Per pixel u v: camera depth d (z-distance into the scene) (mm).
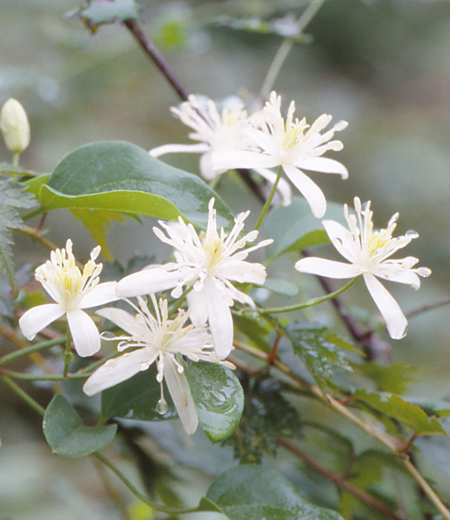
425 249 1095
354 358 438
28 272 418
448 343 900
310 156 390
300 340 401
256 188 470
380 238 383
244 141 420
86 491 658
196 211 385
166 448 455
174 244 370
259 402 420
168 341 373
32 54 945
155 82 1145
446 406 413
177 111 422
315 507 384
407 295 959
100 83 1014
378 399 400
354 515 458
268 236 424
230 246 373
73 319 370
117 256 890
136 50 1021
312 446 467
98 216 414
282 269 578
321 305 565
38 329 368
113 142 395
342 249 383
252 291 446
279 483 388
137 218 396
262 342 418
